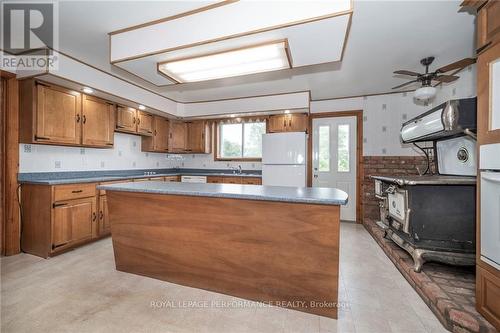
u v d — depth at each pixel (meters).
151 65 2.20
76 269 2.36
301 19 1.57
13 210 2.71
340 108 4.41
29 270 2.33
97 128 3.34
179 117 4.77
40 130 2.71
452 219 2.11
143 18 1.96
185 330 1.53
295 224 1.69
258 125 5.07
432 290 1.79
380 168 4.16
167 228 2.08
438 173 2.83
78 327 1.54
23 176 2.79
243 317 1.66
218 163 5.21
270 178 4.24
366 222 3.91
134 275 2.24
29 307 1.74
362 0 1.80
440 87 3.64
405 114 4.04
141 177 3.90
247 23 1.69
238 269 1.88
